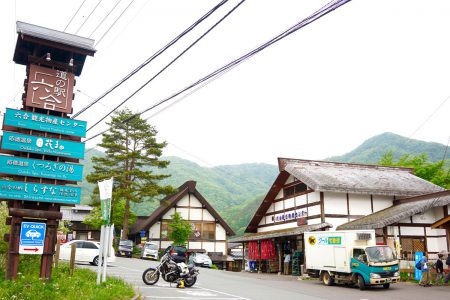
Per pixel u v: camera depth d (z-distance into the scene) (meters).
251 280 22.25
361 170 34.38
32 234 13.35
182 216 47.47
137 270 23.20
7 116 13.62
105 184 14.42
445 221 21.86
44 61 14.62
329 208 28.58
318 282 22.91
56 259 16.75
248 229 38.78
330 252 21.11
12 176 13.60
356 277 19.56
